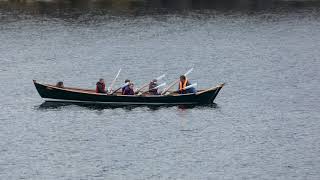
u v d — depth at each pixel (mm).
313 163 163375
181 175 157000
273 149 171375
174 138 177750
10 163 161875
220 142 175625
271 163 163375
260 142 175875
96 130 181875
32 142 173875
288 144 174375
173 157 166500
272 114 196000
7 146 171125
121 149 170625
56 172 157625
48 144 172750
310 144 174500
